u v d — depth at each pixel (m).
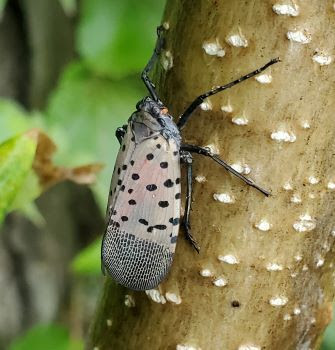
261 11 0.15
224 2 0.15
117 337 0.17
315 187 0.16
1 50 0.30
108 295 0.17
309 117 0.16
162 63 0.16
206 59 0.16
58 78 0.30
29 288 0.34
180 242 0.16
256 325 0.16
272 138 0.16
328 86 0.15
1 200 0.18
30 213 0.24
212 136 0.16
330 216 0.16
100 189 0.26
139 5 0.27
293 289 0.16
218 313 0.16
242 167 0.16
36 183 0.19
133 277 0.16
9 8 0.30
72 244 0.34
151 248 0.16
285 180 0.16
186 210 0.16
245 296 0.16
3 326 0.33
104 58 0.27
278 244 0.16
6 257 0.33
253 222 0.16
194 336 0.16
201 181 0.16
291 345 0.17
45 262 0.34
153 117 0.17
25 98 0.31
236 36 0.15
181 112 0.16
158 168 0.17
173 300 0.16
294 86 0.15
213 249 0.16
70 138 0.27
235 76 0.16
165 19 0.16
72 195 0.33
